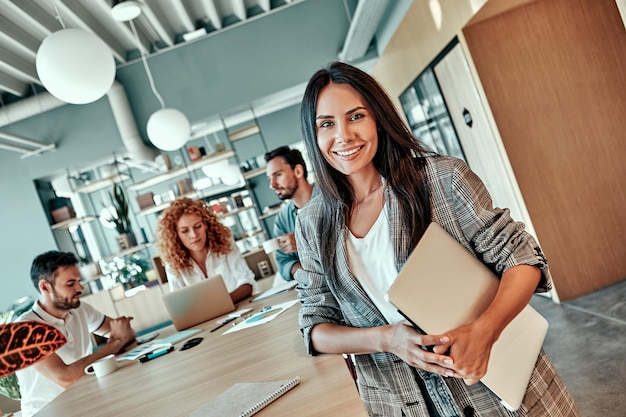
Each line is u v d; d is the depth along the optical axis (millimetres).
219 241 3762
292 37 7750
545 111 4168
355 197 1232
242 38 7766
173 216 3656
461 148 5188
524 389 1075
